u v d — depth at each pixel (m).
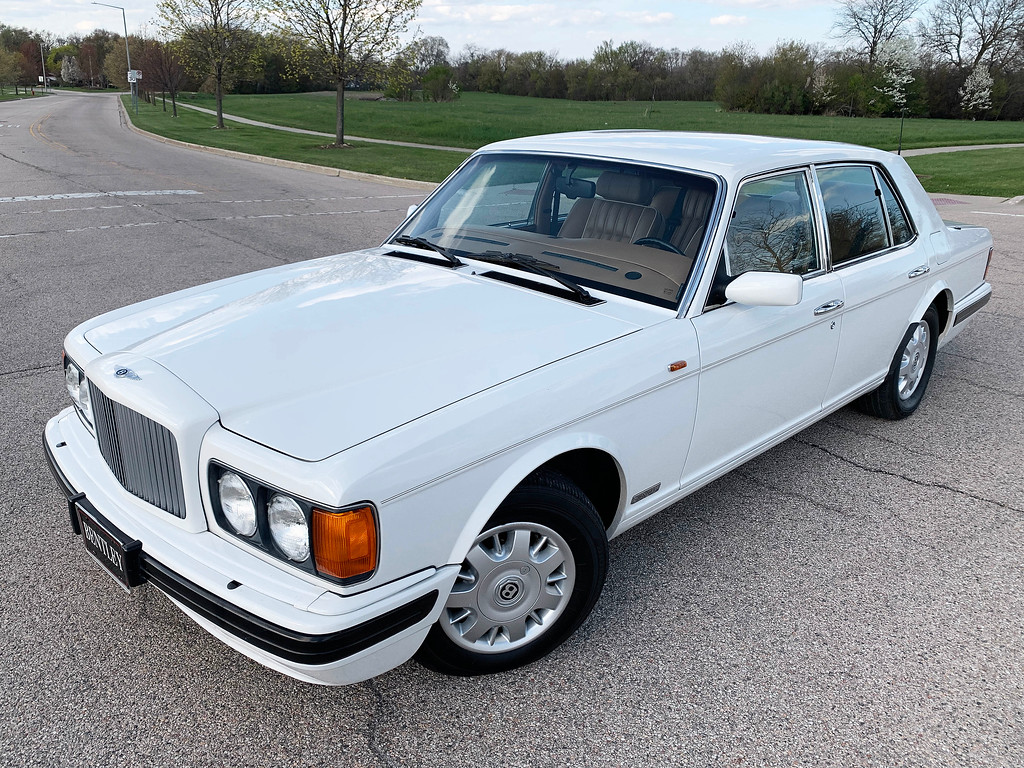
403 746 2.43
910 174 4.63
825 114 57.31
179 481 2.34
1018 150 28.75
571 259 3.36
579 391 2.61
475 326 2.82
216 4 36.47
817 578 3.33
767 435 3.65
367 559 2.14
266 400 2.38
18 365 5.55
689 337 2.99
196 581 2.22
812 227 3.71
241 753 2.39
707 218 3.18
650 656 2.85
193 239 10.27
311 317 2.90
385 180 18.50
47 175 17.47
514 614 2.69
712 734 2.49
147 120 43.66
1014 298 8.01
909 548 3.57
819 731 2.51
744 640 2.94
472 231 3.72
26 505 3.76
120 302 7.17
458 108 57.06
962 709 2.61
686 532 3.69
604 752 2.42
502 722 2.53
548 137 4.05
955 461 4.43
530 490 2.54
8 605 3.04
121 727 2.47
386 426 2.26
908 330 4.57
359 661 2.17
